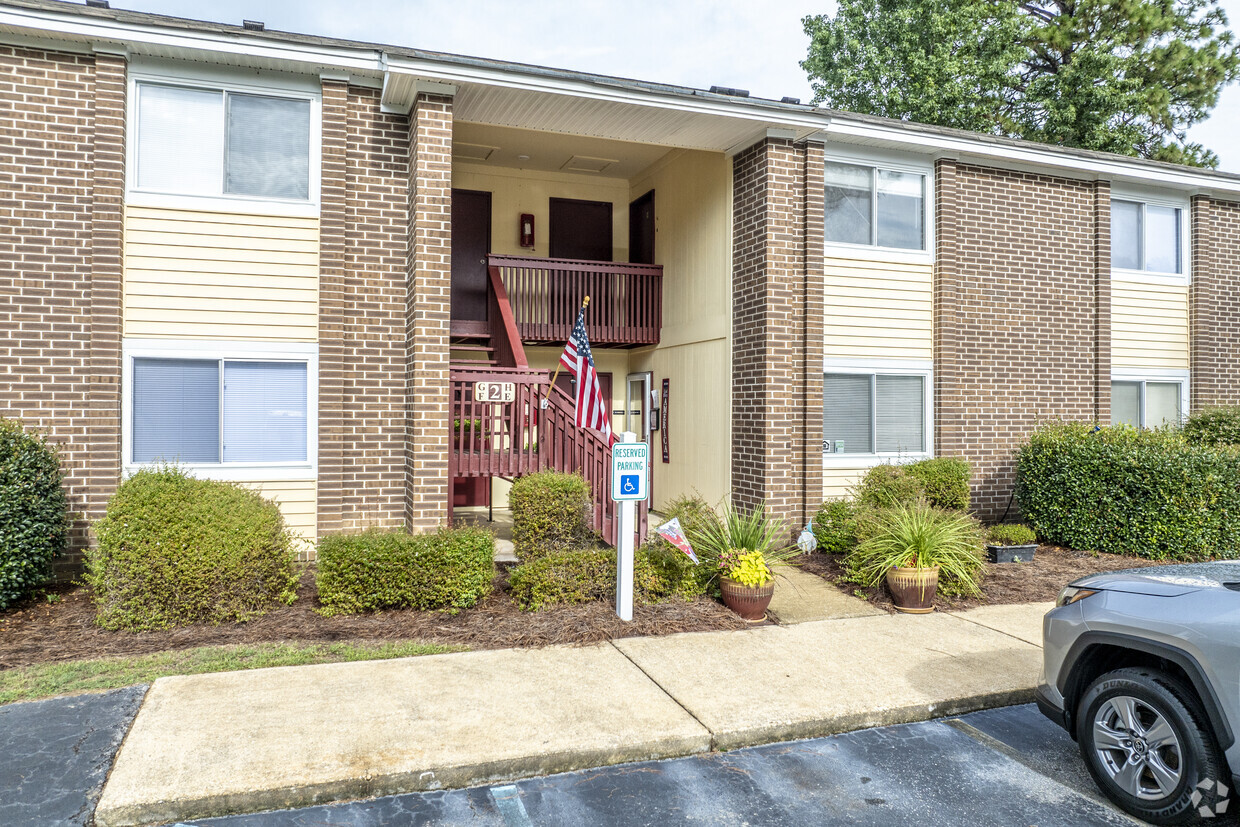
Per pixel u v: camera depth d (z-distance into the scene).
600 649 6.48
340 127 8.96
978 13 21.48
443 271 8.92
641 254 14.11
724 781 4.51
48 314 8.13
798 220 10.71
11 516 6.95
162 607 6.78
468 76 8.66
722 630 7.12
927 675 6.02
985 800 4.32
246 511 7.21
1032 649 6.67
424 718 5.02
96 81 8.21
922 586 7.79
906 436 11.70
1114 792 4.23
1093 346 12.70
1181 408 13.52
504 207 13.81
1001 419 12.07
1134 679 4.19
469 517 12.74
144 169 8.53
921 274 11.68
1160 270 13.43
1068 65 21.58
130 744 4.57
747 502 10.66
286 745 4.60
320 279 8.92
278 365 8.98
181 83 8.59
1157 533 9.76
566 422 9.24
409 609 7.30
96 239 8.23
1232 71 22.28
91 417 8.23
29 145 8.07
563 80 8.98
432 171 8.87
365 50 8.74
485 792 4.34
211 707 5.12
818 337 10.75
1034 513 11.15
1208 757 3.87
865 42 23.97
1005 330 12.10
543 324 12.48
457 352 13.18
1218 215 13.60
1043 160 11.96
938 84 21.31
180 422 8.67
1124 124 22.06
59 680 5.55
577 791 4.36
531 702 5.34
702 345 11.89
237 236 8.78
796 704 5.40
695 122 10.02
